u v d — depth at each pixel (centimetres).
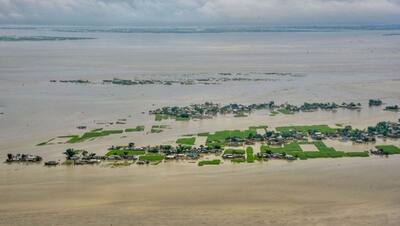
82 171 18875
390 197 15762
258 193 16225
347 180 17400
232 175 18088
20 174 18600
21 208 15250
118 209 15000
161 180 17675
